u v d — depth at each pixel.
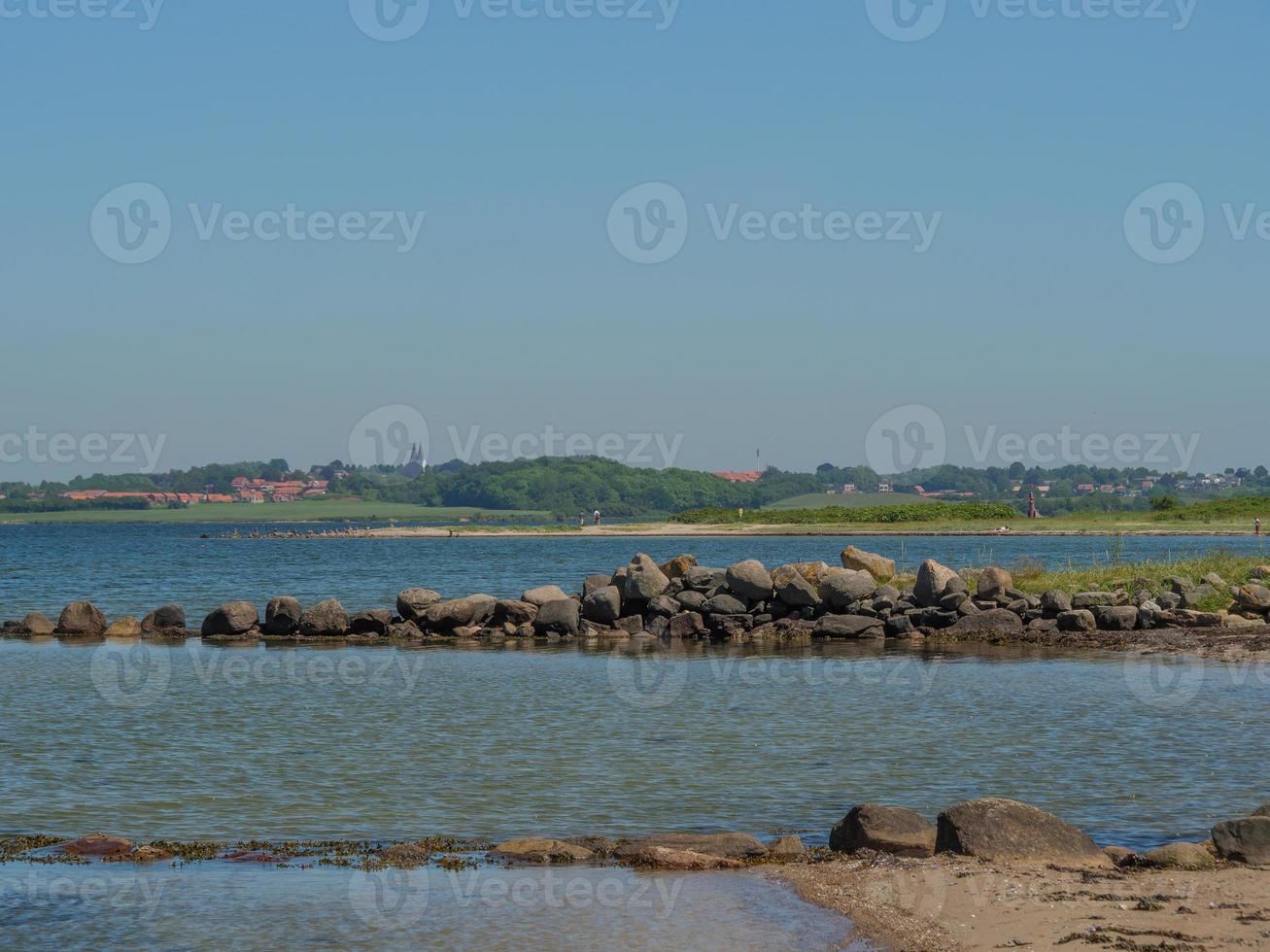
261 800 17.28
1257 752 20.00
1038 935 11.24
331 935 11.90
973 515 149.00
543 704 25.89
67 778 18.69
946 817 14.39
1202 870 13.17
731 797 17.38
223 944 11.67
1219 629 35.53
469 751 20.75
